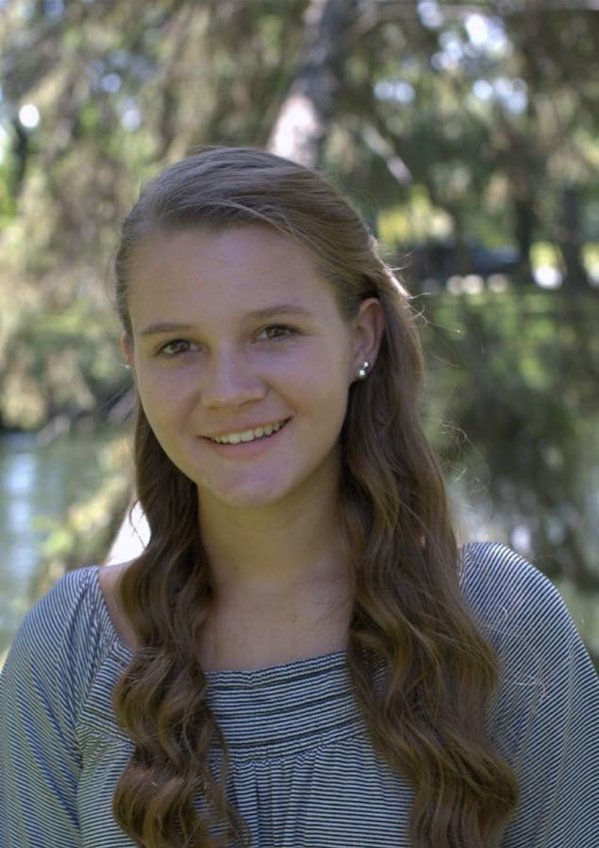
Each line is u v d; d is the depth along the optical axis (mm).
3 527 12086
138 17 6793
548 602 1473
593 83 6770
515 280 7168
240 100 6703
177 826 1358
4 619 8570
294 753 1383
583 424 6828
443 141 6930
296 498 1467
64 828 1477
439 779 1355
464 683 1409
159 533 1528
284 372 1380
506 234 7199
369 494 1505
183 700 1397
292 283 1388
